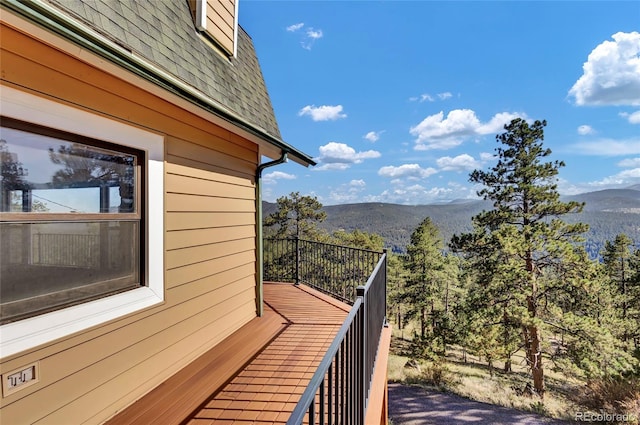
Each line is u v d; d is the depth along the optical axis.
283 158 4.59
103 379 2.24
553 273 13.56
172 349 2.96
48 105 1.89
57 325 1.93
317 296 6.00
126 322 2.44
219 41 3.96
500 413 12.29
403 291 24.52
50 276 1.94
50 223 1.94
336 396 1.47
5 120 1.71
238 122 3.26
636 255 22.94
